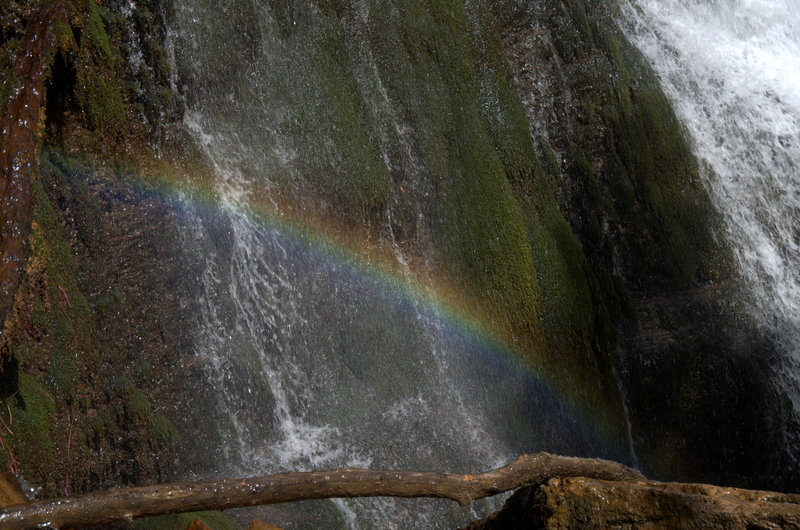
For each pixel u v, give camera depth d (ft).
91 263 19.69
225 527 16.74
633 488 7.73
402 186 25.63
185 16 22.04
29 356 16.72
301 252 23.56
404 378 24.82
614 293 30.17
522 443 26.43
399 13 26.37
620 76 31.17
